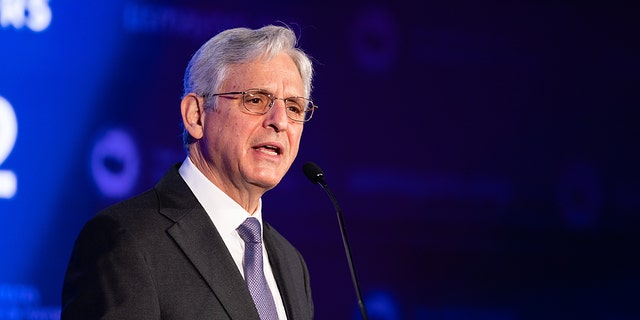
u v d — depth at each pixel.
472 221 12.15
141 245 4.34
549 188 12.41
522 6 12.45
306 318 5.20
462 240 12.14
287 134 4.89
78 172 10.55
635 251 12.59
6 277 10.23
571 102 12.52
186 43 11.03
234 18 11.21
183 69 10.98
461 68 12.20
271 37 4.87
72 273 4.27
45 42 10.52
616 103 12.65
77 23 10.67
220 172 4.86
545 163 12.40
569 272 12.41
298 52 5.11
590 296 12.44
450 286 12.08
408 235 11.97
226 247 4.61
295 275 5.38
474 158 12.17
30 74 10.45
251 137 4.77
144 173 10.77
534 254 12.34
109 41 10.77
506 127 12.29
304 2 11.61
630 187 12.62
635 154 12.67
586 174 12.48
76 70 10.62
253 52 4.82
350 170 11.74
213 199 4.82
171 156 10.88
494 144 12.23
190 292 4.34
